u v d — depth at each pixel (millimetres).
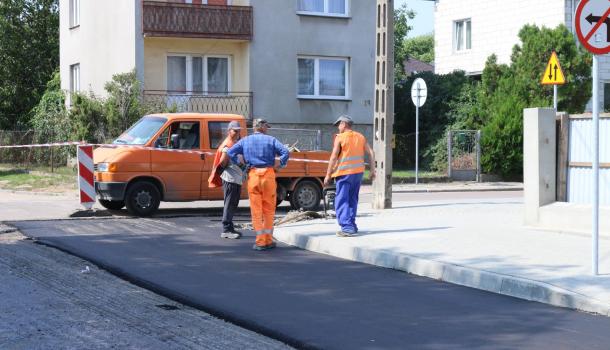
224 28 29156
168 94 29094
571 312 8461
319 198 18828
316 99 30609
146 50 28875
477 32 37844
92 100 26391
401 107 35281
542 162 13891
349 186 13016
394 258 11078
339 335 7402
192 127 17562
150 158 17000
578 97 29766
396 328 7684
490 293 9453
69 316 8023
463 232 13477
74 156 28578
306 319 8016
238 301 8812
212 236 14055
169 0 29531
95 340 7172
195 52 29594
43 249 12109
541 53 29562
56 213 17125
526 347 7055
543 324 7906
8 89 42406
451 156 30156
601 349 7016
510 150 29828
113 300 8805
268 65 29812
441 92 33938
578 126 13680
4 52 42406
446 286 9852
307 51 30359
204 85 29797
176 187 17234
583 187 13617
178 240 13484
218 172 13875
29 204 19031
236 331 7598
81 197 16781
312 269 10961
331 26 30719
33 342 7066
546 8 34281
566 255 11062
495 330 7645
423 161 33438
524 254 11156
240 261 11523
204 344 7105
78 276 10117
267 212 12664
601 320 8102
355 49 31125
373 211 17750
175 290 9344
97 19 31484
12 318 7895
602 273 9742
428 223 14914
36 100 42625
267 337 7406
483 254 11164
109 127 25297
